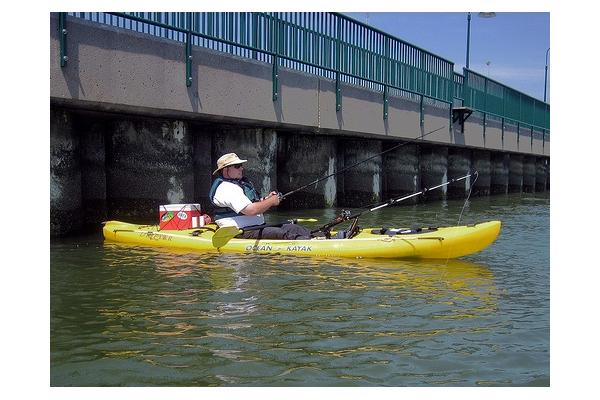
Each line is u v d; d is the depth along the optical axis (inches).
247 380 147.0
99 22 347.3
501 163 1111.6
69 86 331.6
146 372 151.6
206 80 418.9
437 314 198.7
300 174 602.2
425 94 745.0
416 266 274.1
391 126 669.9
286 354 162.9
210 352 164.2
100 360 158.7
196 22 409.4
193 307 204.5
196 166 490.6
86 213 412.8
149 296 218.1
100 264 273.1
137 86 370.3
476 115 911.0
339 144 685.9
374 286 234.8
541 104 1240.2
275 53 481.4
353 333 179.5
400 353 164.1
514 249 331.6
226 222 311.0
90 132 412.5
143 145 424.2
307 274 253.4
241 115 450.6
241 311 200.2
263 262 278.8
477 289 232.7
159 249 313.6
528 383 146.6
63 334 177.8
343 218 308.3
